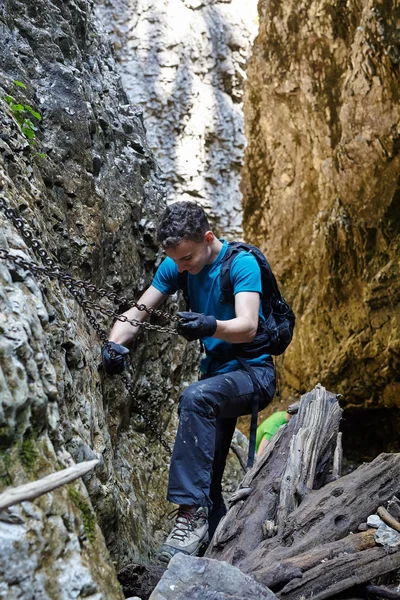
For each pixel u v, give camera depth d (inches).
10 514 65.4
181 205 108.9
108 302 144.3
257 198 410.0
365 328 328.8
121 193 154.6
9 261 84.1
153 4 397.1
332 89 339.3
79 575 68.3
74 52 152.1
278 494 112.2
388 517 102.7
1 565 63.1
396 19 275.0
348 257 337.1
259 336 114.6
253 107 396.8
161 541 142.5
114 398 143.6
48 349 89.9
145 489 149.5
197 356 195.5
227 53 412.2
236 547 101.7
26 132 121.0
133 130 174.2
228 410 110.2
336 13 323.0
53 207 125.8
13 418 71.1
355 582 92.6
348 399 344.8
